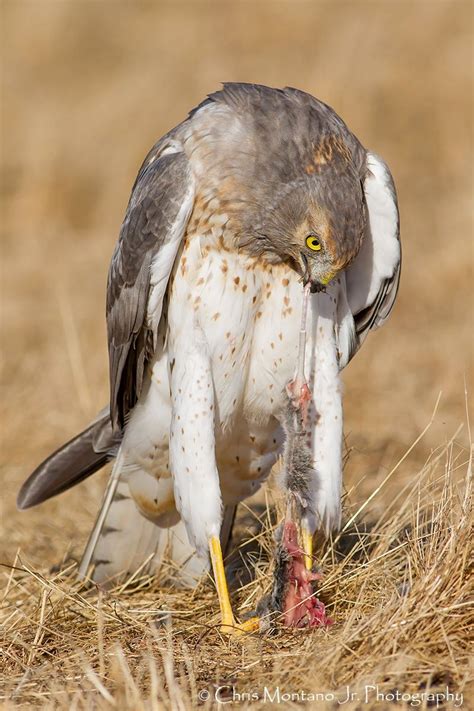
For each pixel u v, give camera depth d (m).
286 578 9.30
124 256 9.99
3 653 9.00
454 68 29.08
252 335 9.88
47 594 9.88
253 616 9.52
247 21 33.38
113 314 10.40
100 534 11.09
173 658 8.52
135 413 10.65
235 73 29.86
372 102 28.09
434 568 8.51
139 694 7.70
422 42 30.31
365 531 10.70
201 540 9.66
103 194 26.72
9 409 15.70
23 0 37.22
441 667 7.82
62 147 27.47
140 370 10.37
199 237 9.59
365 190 9.81
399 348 17.83
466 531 8.69
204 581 10.71
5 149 28.61
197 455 9.62
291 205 9.37
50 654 8.94
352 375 16.64
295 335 9.90
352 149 9.77
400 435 14.71
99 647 8.52
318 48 30.64
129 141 27.66
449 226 22.86
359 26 30.84
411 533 9.82
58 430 15.34
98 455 11.40
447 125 27.47
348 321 10.40
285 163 9.38
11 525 12.79
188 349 9.67
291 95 9.77
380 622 8.25
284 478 9.67
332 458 9.88
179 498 9.75
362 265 10.19
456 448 13.10
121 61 33.44
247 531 11.35
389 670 7.74
